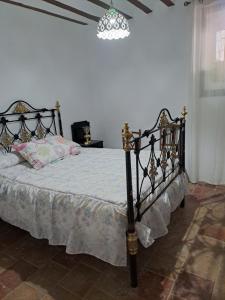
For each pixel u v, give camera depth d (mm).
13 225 2330
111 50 3693
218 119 3027
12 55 2764
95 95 4051
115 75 3766
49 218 1854
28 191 1974
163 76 3355
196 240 2086
